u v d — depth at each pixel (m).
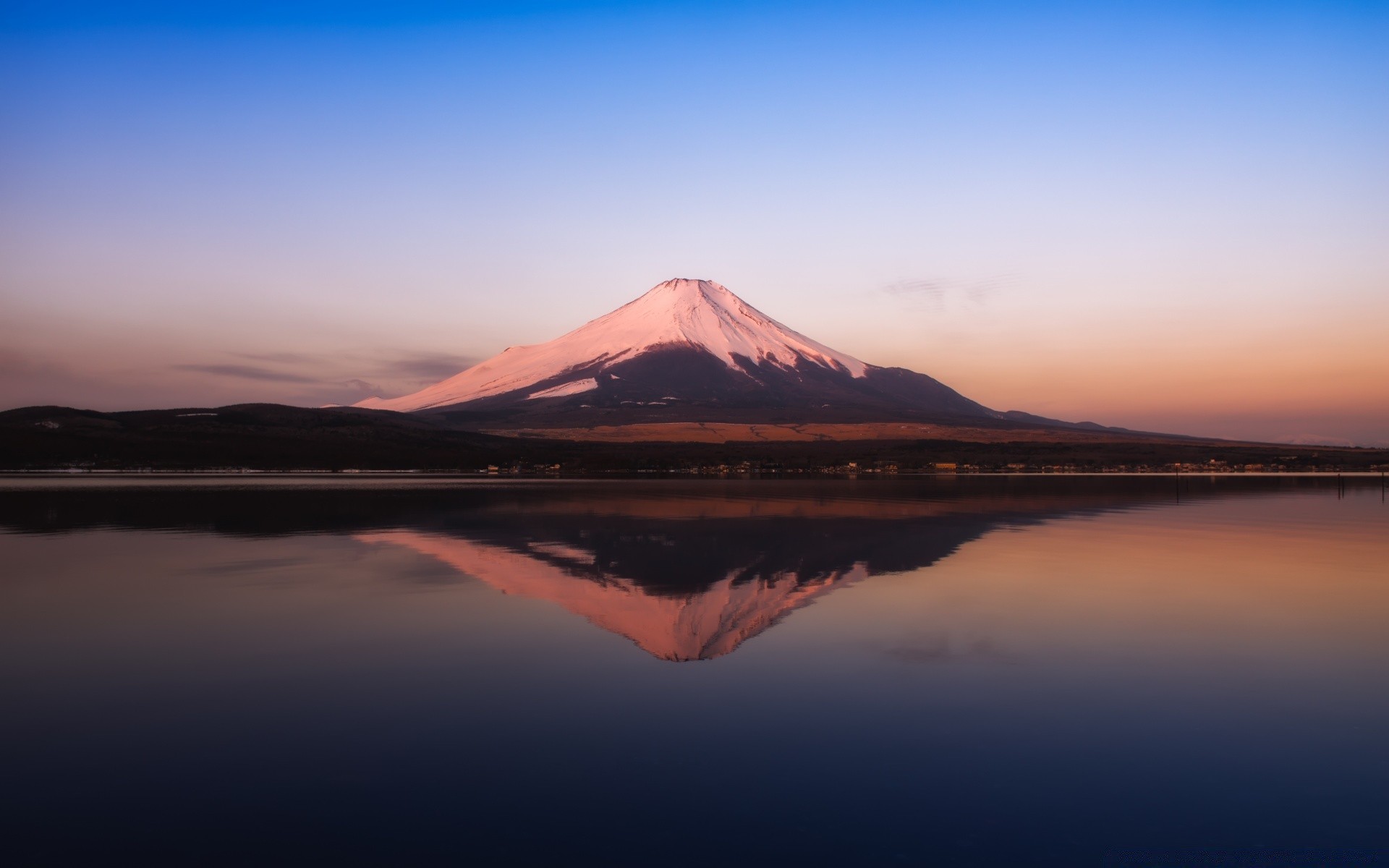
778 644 12.62
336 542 24.91
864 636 13.13
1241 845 6.59
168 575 18.86
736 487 61.25
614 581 18.12
